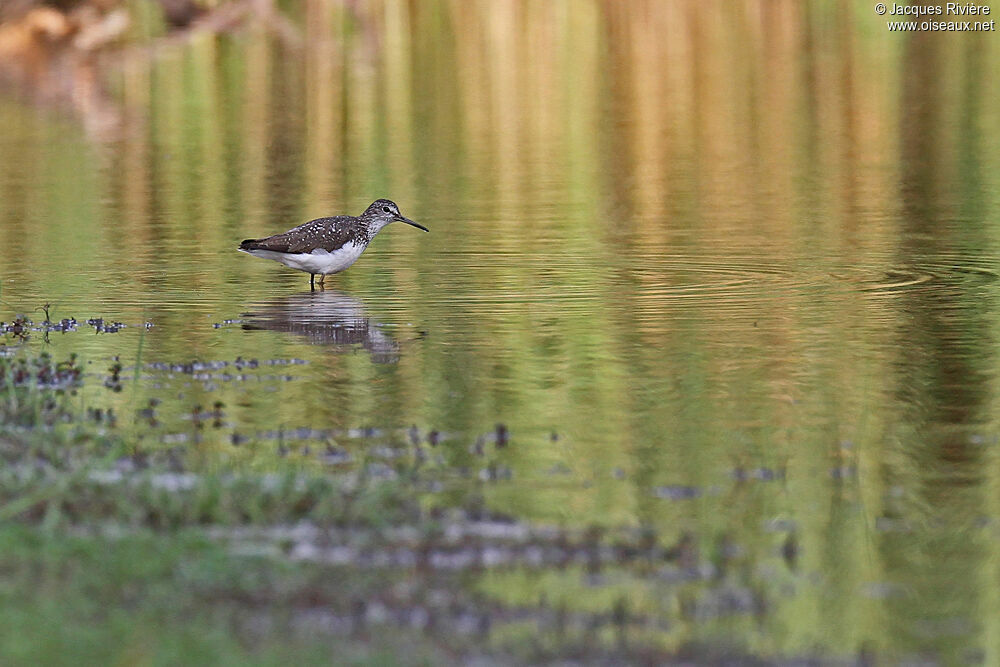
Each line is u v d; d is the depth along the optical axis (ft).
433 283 63.87
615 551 32.86
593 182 92.38
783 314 57.06
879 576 32.14
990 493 37.35
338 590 29.99
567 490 37.09
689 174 95.35
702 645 28.19
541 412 44.21
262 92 128.98
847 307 58.29
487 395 46.06
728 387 46.85
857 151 103.45
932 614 30.25
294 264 62.69
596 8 163.94
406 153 103.45
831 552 33.42
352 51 146.72
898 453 40.45
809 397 45.78
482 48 147.74
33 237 74.49
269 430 41.91
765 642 28.71
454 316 57.26
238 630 27.71
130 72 138.21
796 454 40.29
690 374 48.42
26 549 30.96
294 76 135.85
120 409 43.68
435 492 36.65
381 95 127.34
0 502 33.88
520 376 48.24
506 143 107.45
